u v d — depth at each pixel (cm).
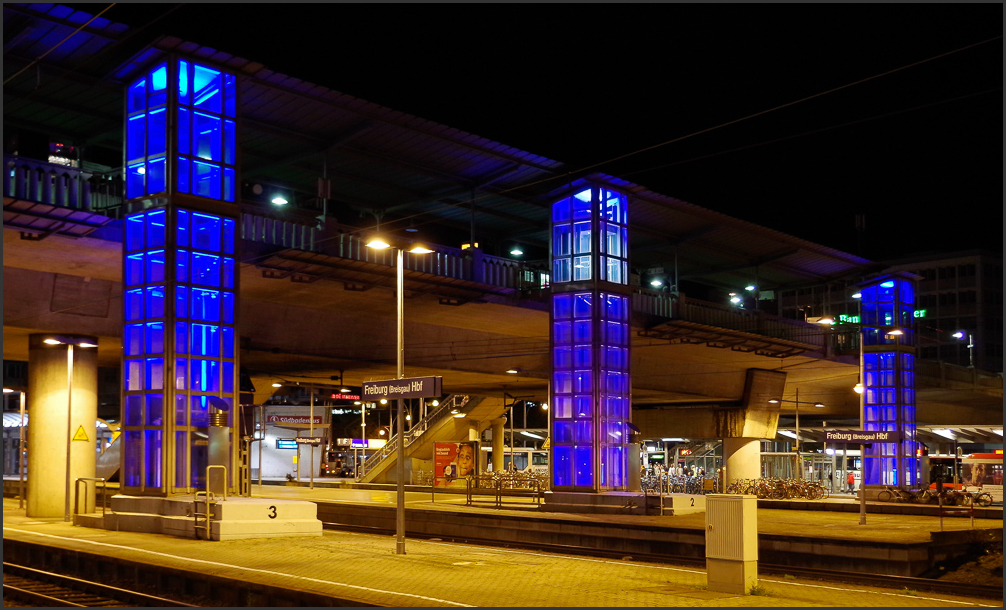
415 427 6556
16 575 1984
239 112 2741
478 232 4422
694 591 1566
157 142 2619
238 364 2698
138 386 2605
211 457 2473
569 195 3638
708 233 4412
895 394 4797
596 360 3484
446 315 3966
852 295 5462
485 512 3234
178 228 2581
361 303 3650
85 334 3131
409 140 3244
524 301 3847
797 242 4638
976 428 6397
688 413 6047
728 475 5809
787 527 2878
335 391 5650
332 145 3194
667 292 4356
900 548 2270
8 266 2873
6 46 2462
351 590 1516
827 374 5894
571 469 3478
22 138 2988
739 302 5669
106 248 2778
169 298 2547
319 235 3112
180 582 1722
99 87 2723
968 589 1986
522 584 1627
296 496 4269
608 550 2717
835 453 6306
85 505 2811
